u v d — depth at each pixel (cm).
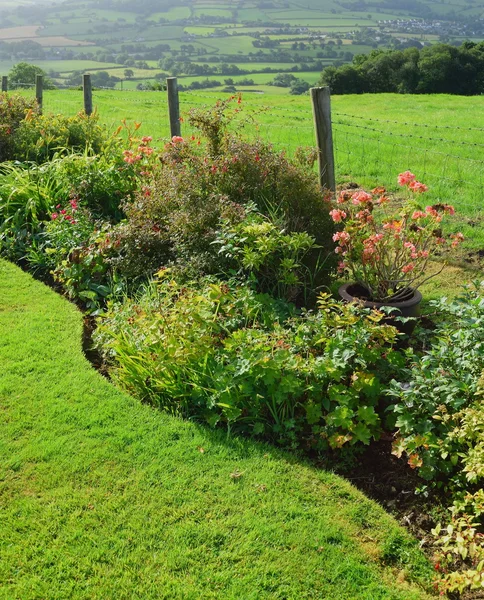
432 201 841
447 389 359
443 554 306
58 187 743
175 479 349
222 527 316
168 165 641
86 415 404
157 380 420
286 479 352
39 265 654
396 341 468
